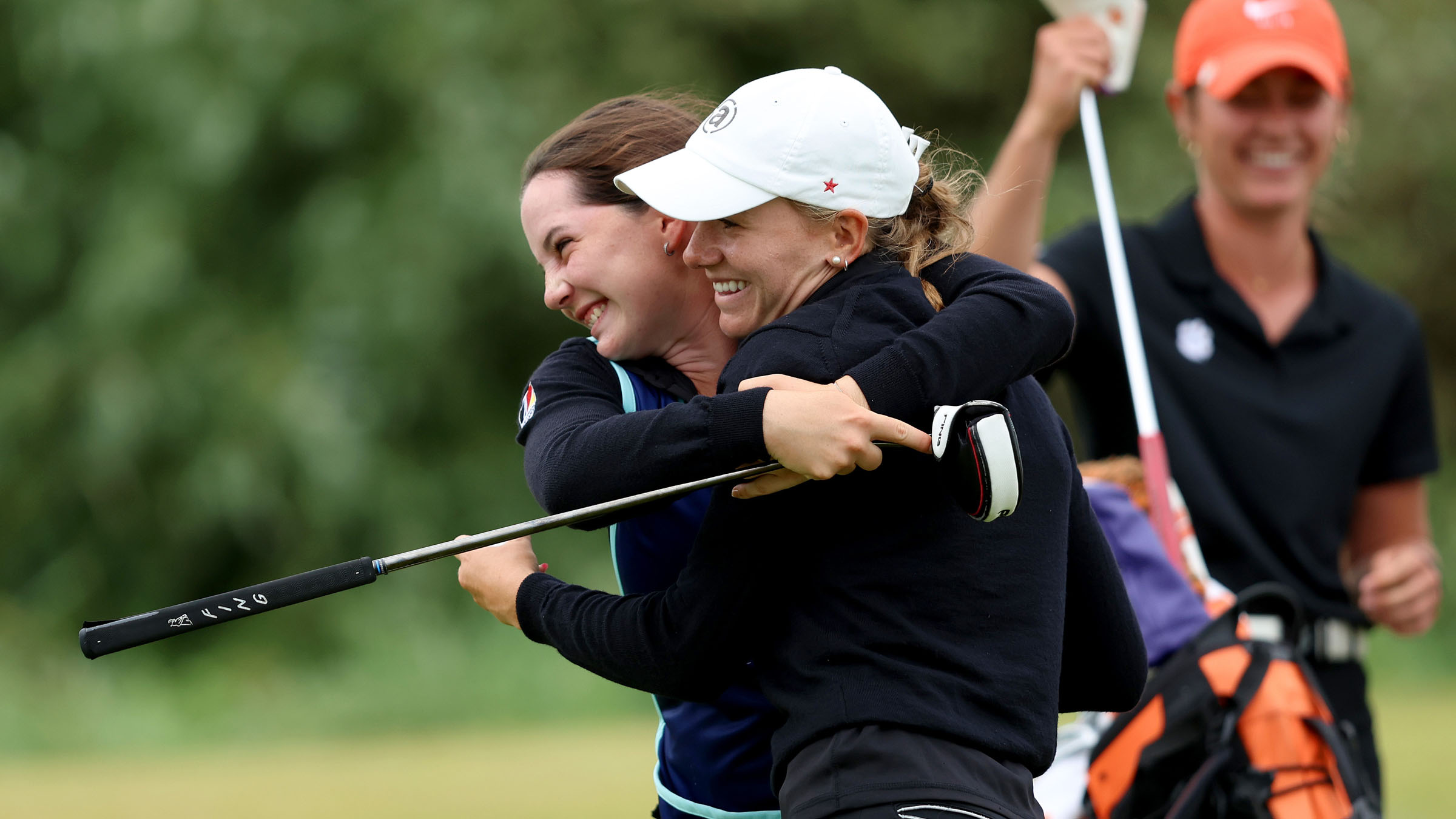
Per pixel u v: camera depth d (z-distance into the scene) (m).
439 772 31.66
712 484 7.52
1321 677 13.50
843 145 7.98
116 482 48.94
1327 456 13.56
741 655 8.01
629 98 9.38
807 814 7.41
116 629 7.64
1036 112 13.73
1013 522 7.93
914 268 8.26
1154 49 54.78
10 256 52.00
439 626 48.09
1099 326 13.95
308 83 48.91
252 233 51.09
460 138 47.78
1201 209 14.28
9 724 40.56
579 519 7.74
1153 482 12.62
